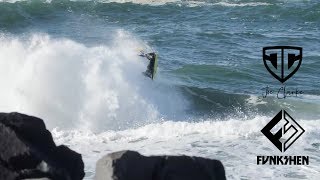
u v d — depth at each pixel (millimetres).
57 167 23281
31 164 23000
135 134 47781
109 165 21828
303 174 39000
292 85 72688
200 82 73625
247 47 99125
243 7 141250
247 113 61438
